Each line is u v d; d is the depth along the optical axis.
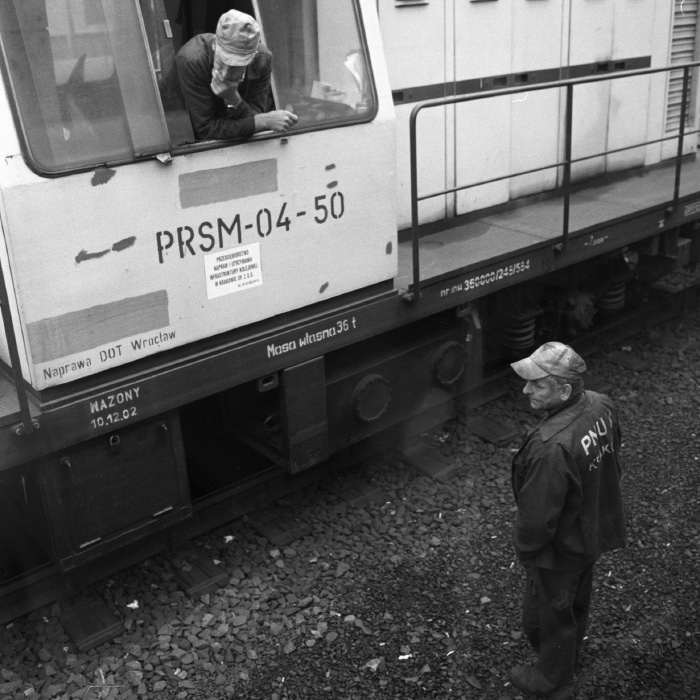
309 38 3.65
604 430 2.98
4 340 3.40
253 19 3.20
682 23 6.98
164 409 3.49
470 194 5.59
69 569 3.47
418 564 4.02
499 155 5.71
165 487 3.67
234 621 3.64
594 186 6.56
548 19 5.77
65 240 3.04
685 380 5.79
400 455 4.90
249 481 4.36
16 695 3.27
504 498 4.53
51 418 3.17
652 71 5.36
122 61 3.07
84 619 3.62
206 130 3.34
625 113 6.61
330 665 3.42
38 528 3.61
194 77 3.26
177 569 3.95
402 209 5.21
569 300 5.94
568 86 4.88
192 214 3.36
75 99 2.99
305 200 3.72
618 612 3.68
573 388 2.95
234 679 3.36
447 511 4.43
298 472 4.33
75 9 2.95
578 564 3.00
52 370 3.13
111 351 3.27
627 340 6.37
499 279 4.83
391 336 4.58
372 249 4.06
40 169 2.94
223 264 3.51
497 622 3.64
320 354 3.98
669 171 7.04
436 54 5.14
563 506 2.90
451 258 4.75
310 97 3.71
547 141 6.04
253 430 4.28
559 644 3.10
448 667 3.40
